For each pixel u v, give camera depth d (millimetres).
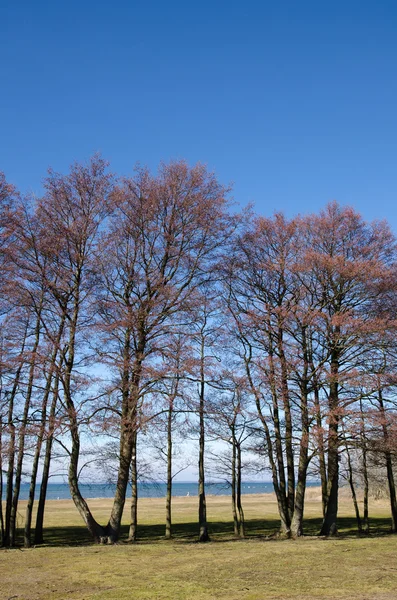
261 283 23750
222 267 22516
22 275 19938
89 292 20703
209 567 13391
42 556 15750
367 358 21047
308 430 20625
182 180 21516
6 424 19125
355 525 29391
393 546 17562
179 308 20078
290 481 23484
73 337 20281
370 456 23656
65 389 19312
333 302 22234
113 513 20266
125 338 19906
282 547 17625
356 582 11070
